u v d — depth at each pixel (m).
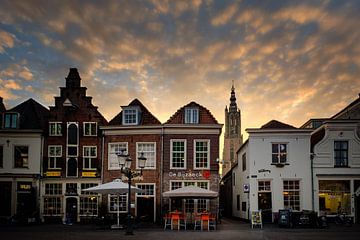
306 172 36.56
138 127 37.25
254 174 36.78
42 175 37.84
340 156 36.88
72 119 38.56
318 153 36.84
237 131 123.19
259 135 37.12
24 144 38.12
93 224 35.38
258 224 31.44
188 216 33.19
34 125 39.19
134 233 26.12
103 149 37.94
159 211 36.19
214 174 36.41
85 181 37.75
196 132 36.97
